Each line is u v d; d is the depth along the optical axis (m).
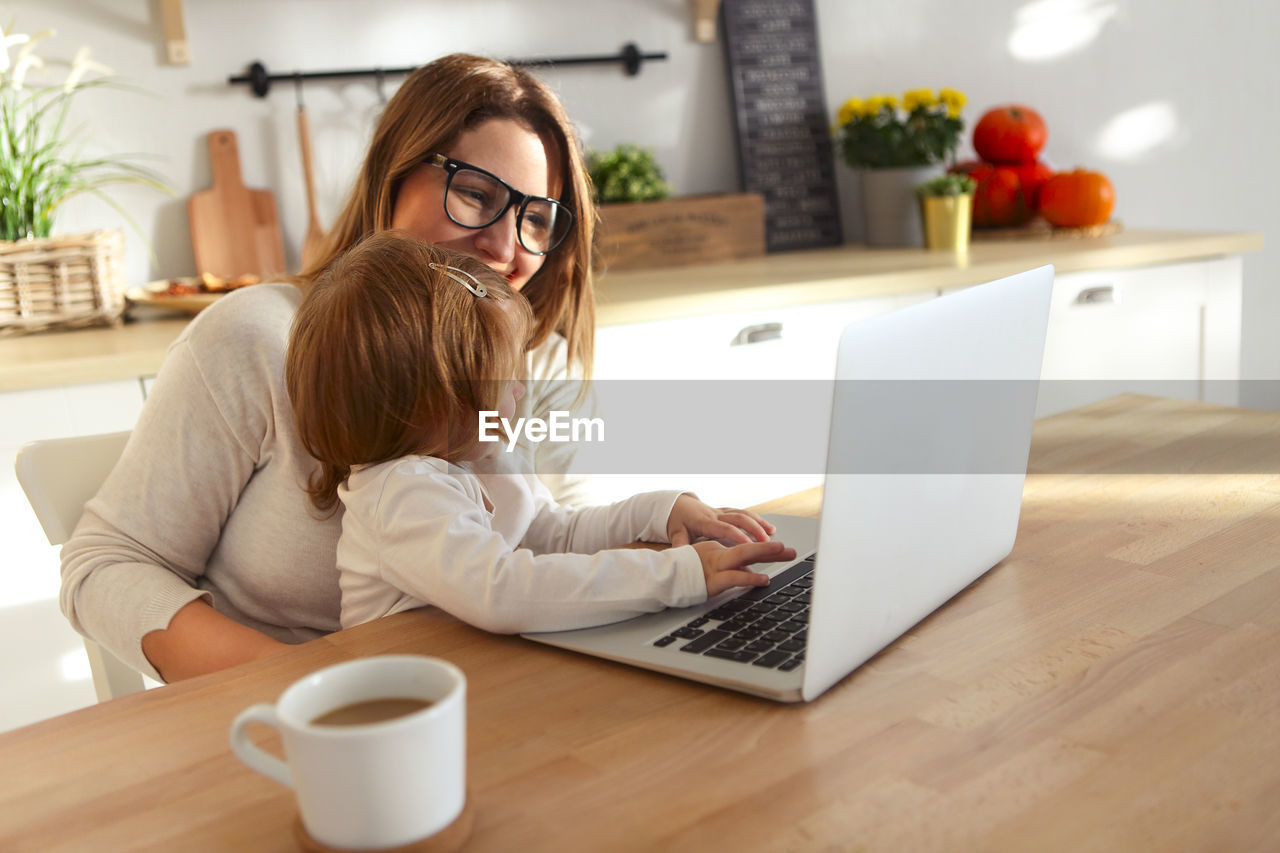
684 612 0.84
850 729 0.66
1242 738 0.62
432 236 1.24
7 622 1.68
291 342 0.94
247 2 2.27
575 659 0.79
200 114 2.27
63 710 1.74
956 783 0.59
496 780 0.62
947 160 2.91
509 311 0.97
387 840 0.53
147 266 2.27
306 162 2.33
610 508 1.12
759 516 1.11
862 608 0.72
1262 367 3.29
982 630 0.80
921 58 2.92
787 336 2.16
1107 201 2.63
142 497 1.08
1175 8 3.07
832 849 0.54
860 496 0.68
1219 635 0.77
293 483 1.09
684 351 2.05
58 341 1.87
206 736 0.69
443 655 0.80
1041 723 0.65
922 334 0.73
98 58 2.17
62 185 2.06
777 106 2.79
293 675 0.78
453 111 1.21
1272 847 0.52
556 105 1.30
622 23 2.64
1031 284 0.88
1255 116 3.20
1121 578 0.89
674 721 0.68
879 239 2.74
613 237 2.49
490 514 1.00
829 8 2.83
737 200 2.62
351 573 0.95
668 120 2.73
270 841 0.57
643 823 0.57
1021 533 1.02
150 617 0.99
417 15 2.43
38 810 0.61
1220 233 2.64
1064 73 3.03
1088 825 0.54
